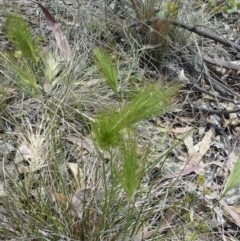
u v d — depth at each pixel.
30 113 1.16
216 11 1.56
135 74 1.29
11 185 1.00
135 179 0.73
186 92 1.29
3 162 0.99
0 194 0.93
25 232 0.89
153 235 0.92
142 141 1.02
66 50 1.20
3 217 0.91
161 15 1.36
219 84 1.33
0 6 1.40
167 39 1.34
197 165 1.10
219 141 1.20
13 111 1.16
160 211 0.97
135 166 0.73
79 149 1.07
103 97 1.19
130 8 1.46
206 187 1.06
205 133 1.21
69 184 1.00
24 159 1.03
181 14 1.45
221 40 1.38
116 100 1.20
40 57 1.05
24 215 0.91
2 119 1.13
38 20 1.42
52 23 1.20
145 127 1.14
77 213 0.92
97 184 0.93
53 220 0.88
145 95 0.71
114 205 0.92
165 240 0.93
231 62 1.43
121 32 1.41
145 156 0.87
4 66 1.16
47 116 1.09
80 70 1.23
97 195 0.93
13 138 1.09
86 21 1.40
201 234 0.94
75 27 1.38
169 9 1.36
